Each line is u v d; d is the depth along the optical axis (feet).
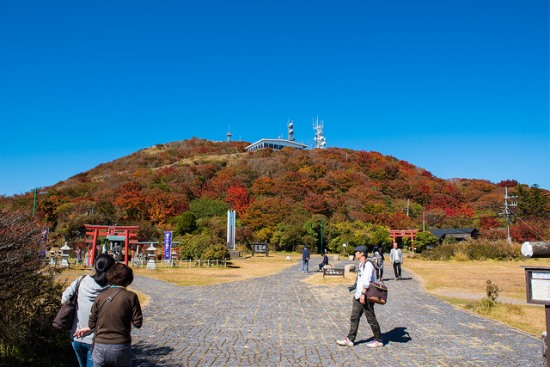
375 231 185.98
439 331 27.25
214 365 19.61
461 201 278.67
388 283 60.08
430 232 190.39
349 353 21.72
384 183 287.48
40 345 18.65
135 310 13.17
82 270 80.07
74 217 161.38
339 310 36.04
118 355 12.63
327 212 226.17
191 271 82.94
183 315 33.53
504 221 220.64
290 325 29.35
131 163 343.46
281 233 180.55
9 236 17.81
